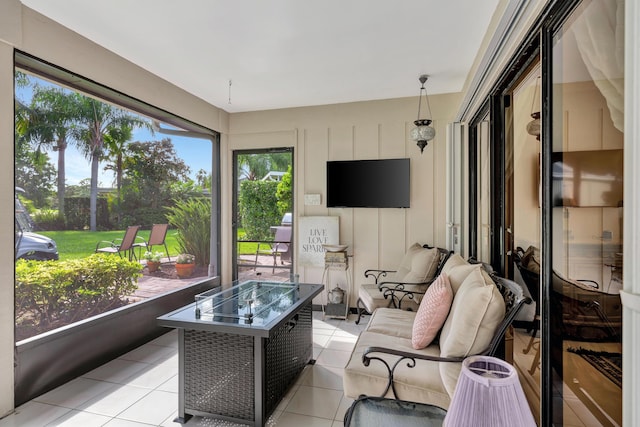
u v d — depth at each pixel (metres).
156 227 3.64
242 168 4.78
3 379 2.16
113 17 2.38
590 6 1.17
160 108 3.52
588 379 1.22
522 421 0.89
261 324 2.04
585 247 1.21
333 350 3.18
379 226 4.23
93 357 2.81
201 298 2.36
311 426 2.08
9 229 2.19
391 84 3.67
